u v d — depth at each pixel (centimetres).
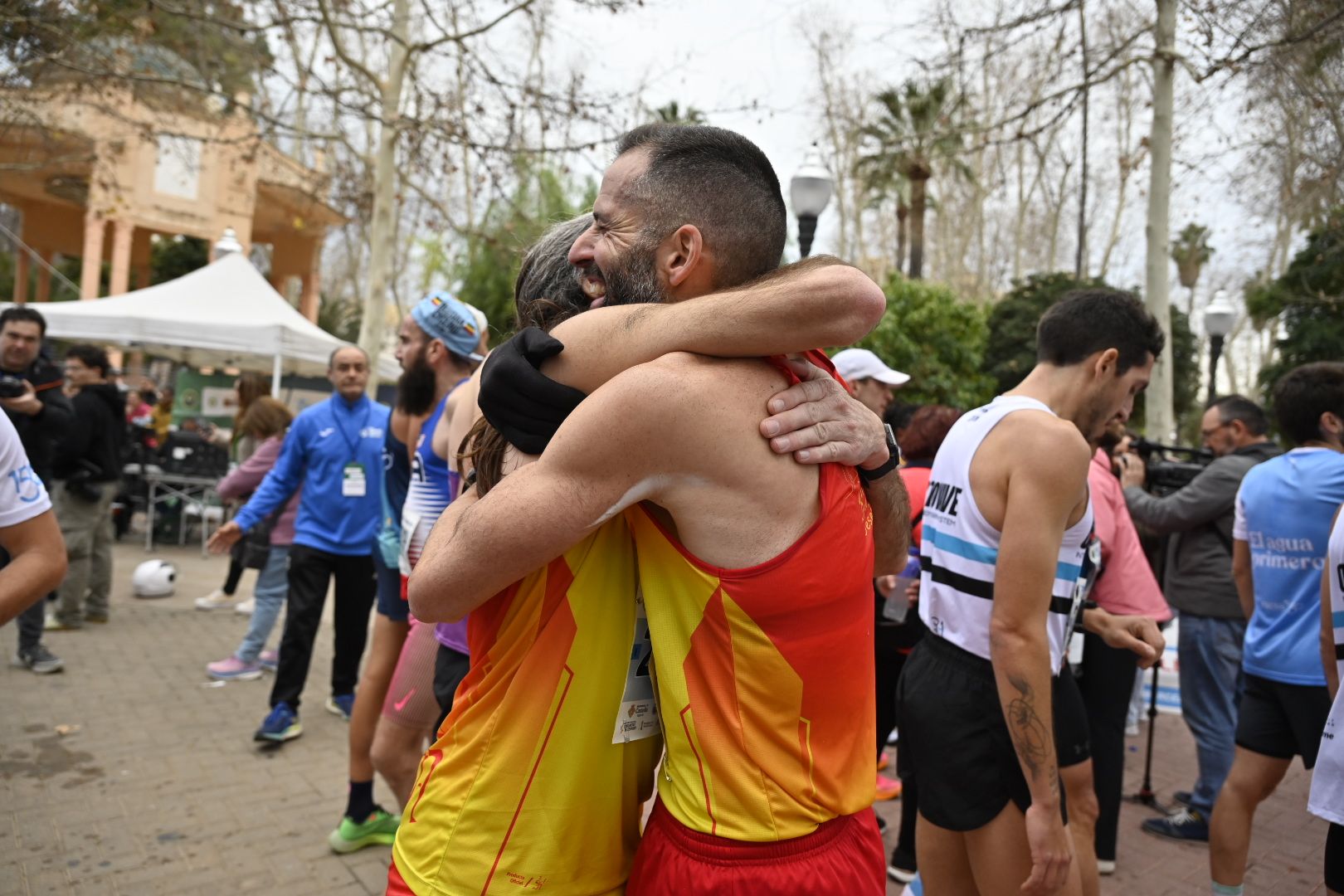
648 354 105
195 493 1008
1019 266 2791
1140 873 341
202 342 1006
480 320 307
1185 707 389
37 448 469
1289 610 272
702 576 105
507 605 118
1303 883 340
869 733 122
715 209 112
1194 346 2348
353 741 320
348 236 2955
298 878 307
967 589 193
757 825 107
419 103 948
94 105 935
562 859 114
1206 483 376
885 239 3072
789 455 107
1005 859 187
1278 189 714
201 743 429
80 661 552
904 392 1781
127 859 315
